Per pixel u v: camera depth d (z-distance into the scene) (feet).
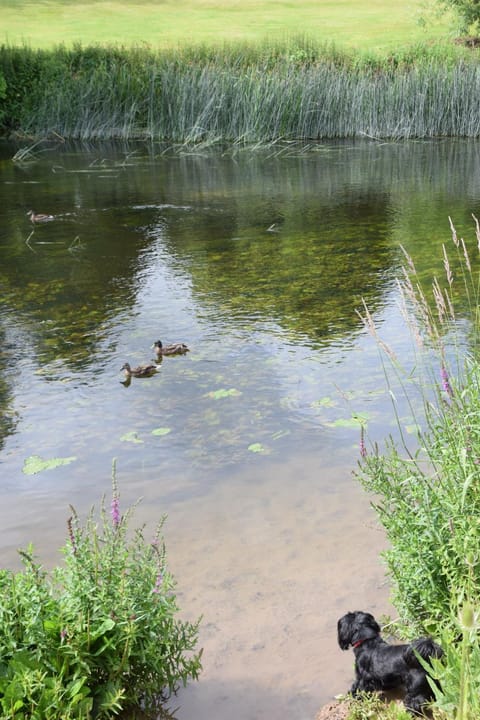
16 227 56.54
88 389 30.17
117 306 39.83
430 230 52.75
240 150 86.07
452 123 91.91
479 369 18.34
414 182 68.54
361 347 33.17
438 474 16.93
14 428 27.22
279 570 18.67
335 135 93.09
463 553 14.57
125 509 21.85
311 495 22.12
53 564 19.29
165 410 28.12
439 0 119.03
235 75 92.53
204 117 90.79
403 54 100.27
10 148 89.10
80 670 13.87
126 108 93.15
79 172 75.72
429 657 13.05
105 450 25.46
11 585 14.44
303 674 15.38
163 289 42.37
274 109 90.53
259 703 14.70
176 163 79.87
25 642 13.83
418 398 27.91
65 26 141.08
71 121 94.12
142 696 14.92
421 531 15.81
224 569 18.83
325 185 68.44
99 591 14.44
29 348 34.55
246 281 43.29
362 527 20.31
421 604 15.79
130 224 56.65
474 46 113.91
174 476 23.61
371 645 14.55
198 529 20.66
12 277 45.16
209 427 26.71
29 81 96.78
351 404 27.89
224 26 139.44
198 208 61.16
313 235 52.65
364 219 56.44
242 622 16.93
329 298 39.91
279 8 161.68
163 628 14.80
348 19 145.28
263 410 27.78
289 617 17.01
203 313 38.40
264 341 34.42
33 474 24.16
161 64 95.66
